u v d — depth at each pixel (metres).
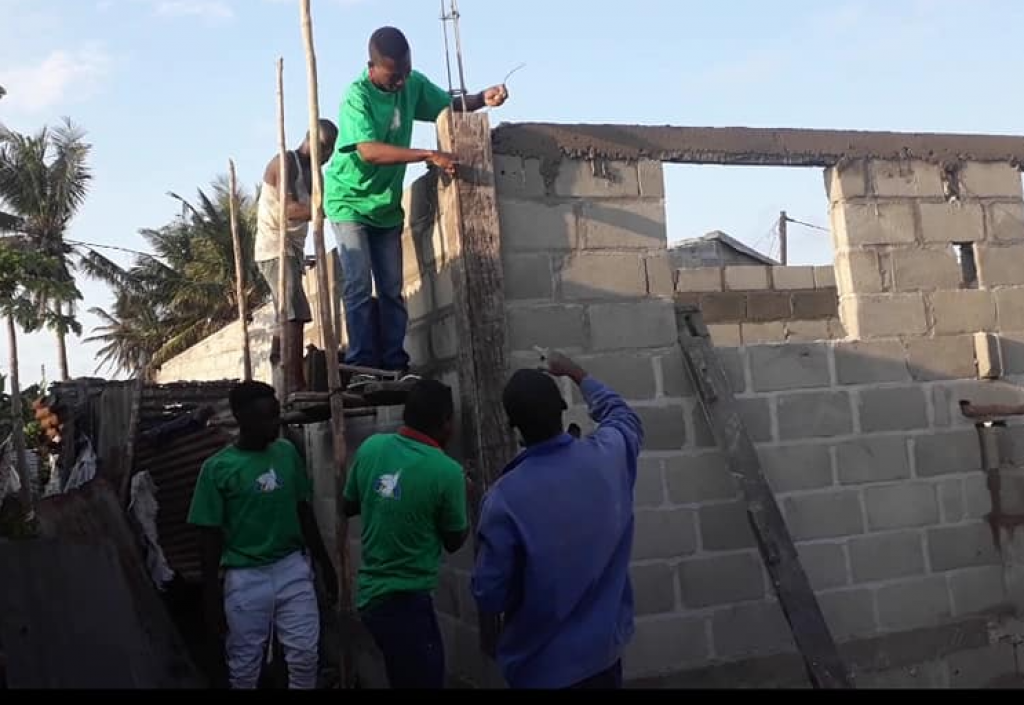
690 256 13.24
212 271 30.36
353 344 5.39
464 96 5.21
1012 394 5.96
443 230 5.29
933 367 5.81
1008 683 5.63
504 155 5.09
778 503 5.35
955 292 5.94
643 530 5.07
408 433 3.89
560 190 5.18
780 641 5.22
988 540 5.76
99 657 3.87
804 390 5.51
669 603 5.05
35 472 12.80
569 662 3.02
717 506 5.21
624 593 3.26
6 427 19.45
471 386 4.83
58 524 5.00
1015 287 6.08
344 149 5.15
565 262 5.14
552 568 3.01
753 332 10.09
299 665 4.26
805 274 10.46
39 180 26.69
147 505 6.25
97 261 30.25
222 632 4.47
